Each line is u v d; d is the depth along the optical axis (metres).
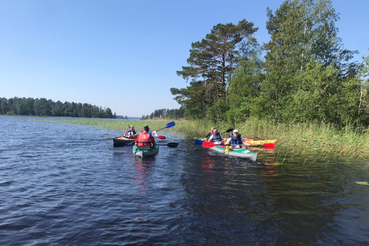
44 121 49.91
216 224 3.79
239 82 26.72
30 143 13.73
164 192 5.29
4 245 3.10
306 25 21.83
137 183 5.96
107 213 4.16
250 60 30.11
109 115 161.38
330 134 13.23
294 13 21.64
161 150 11.57
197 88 30.47
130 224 3.76
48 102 150.00
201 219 3.96
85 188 5.54
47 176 6.57
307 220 3.95
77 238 3.32
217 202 4.71
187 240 3.31
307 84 15.82
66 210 4.27
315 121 15.27
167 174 6.87
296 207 4.48
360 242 3.29
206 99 32.31
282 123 17.53
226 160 9.02
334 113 14.86
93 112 147.38
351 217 4.07
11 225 3.67
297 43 21.12
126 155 10.09
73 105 148.25
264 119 19.23
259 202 4.71
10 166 7.75
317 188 5.59
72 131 23.62
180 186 5.72
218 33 28.31
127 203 4.63
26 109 128.75
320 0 21.14
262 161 8.82
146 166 7.94
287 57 20.75
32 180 6.16
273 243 3.25
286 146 12.64
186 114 37.12
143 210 4.31
